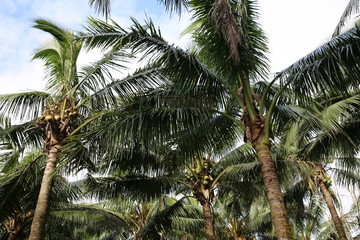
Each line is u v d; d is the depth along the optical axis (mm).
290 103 7055
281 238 4582
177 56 5586
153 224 10492
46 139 7062
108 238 17891
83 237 17516
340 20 5672
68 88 7648
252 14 6180
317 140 9391
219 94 6273
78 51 7934
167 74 6258
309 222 18594
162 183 10141
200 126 6914
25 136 8438
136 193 10336
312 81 5152
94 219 13211
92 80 7453
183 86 6195
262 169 5203
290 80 5355
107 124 5883
